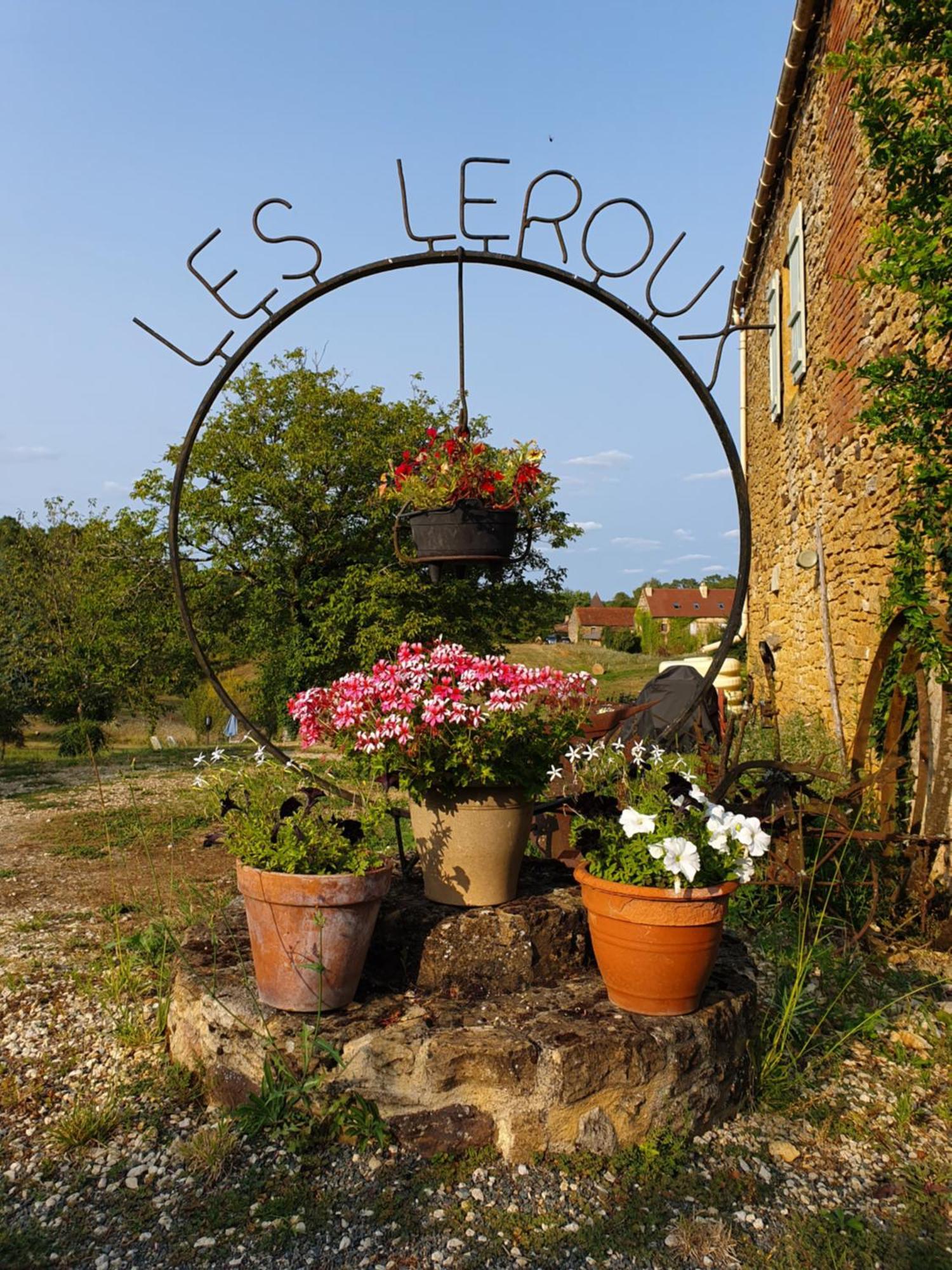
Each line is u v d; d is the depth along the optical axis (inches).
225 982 122.5
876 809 190.4
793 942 157.2
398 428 802.2
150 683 802.8
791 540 381.1
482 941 124.9
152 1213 93.5
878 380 156.5
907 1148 108.3
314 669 755.4
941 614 160.6
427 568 161.5
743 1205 95.9
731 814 114.4
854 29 241.4
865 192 237.1
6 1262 86.4
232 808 124.4
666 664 273.3
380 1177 98.2
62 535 848.3
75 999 146.6
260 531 783.7
